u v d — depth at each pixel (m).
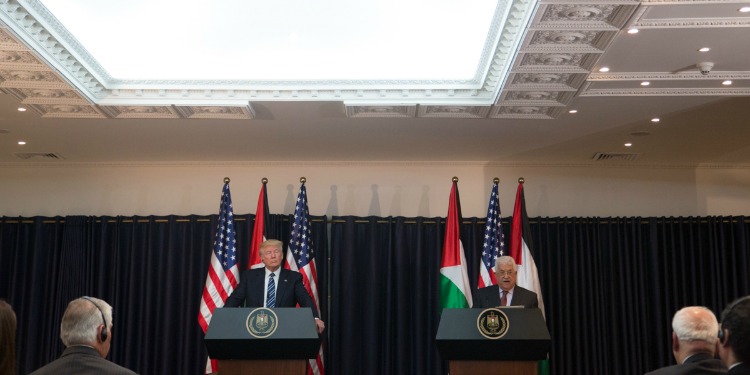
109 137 10.19
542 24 6.38
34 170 11.70
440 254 11.22
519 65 7.38
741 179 11.77
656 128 9.74
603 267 11.35
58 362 3.44
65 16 7.41
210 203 11.57
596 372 11.02
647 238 11.42
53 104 8.62
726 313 2.94
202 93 8.56
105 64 8.21
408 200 11.55
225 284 9.55
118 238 11.27
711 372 3.58
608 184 11.70
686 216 11.66
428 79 8.40
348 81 8.40
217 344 5.45
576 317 11.10
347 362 10.84
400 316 11.02
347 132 9.96
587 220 11.41
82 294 11.15
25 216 11.54
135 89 8.49
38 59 7.21
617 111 8.98
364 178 11.62
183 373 10.88
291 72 8.50
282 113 9.10
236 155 11.23
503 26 6.88
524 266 9.50
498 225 9.67
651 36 6.67
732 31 6.52
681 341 3.73
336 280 11.14
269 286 7.34
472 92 8.56
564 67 7.39
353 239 11.21
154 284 11.20
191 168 11.67
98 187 11.63
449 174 11.65
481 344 5.54
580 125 9.61
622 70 7.62
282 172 11.66
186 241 11.27
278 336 5.43
